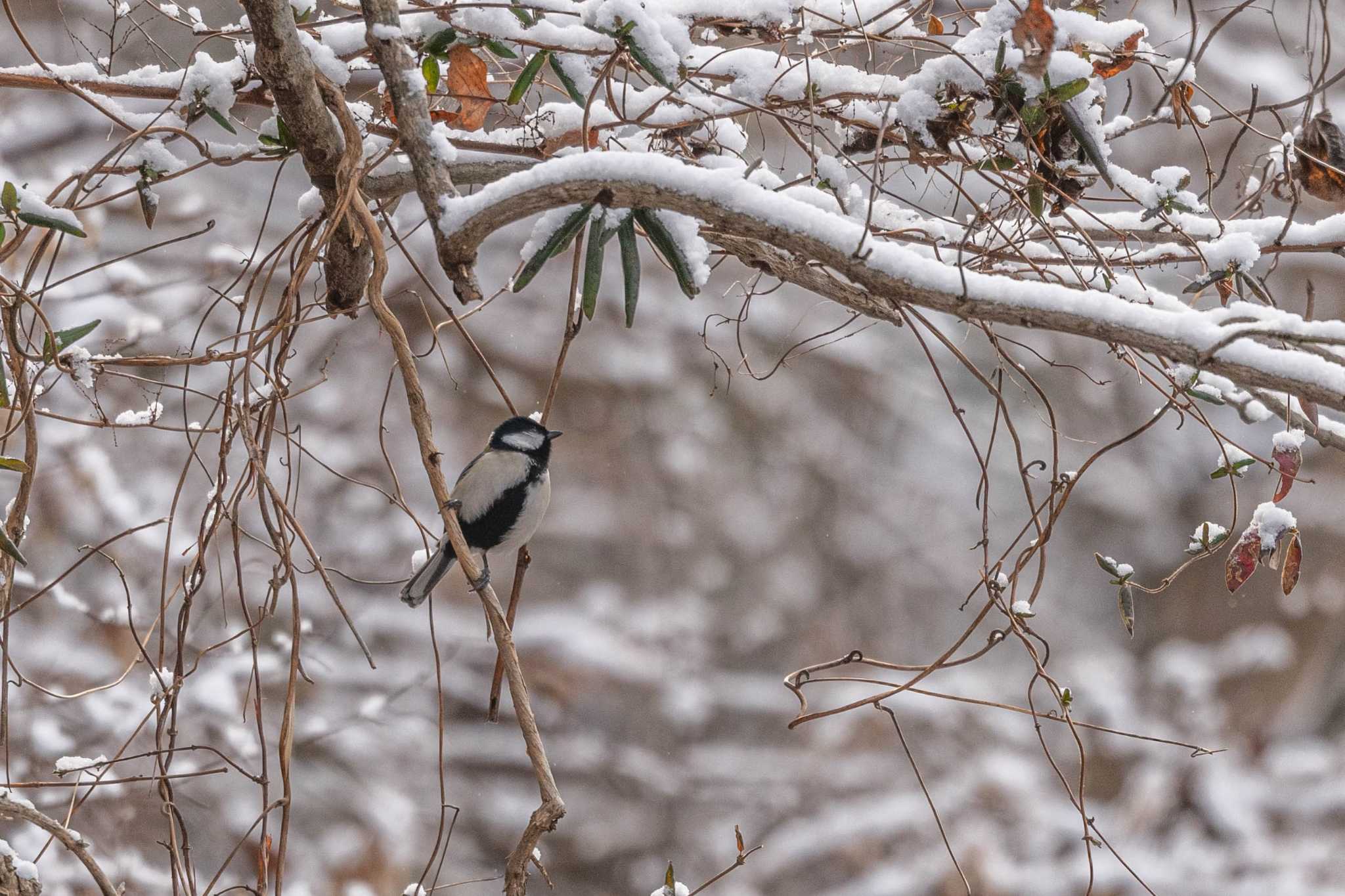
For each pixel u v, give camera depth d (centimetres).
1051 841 1585
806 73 522
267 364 507
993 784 1620
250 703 1203
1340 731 1745
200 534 484
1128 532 1969
